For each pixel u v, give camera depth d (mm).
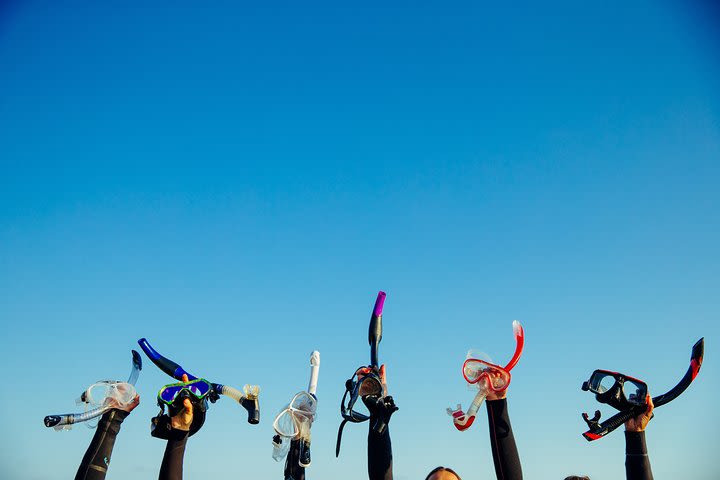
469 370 2514
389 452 2520
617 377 2469
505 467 2422
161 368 2738
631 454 2436
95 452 2502
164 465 2502
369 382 2553
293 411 2660
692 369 2543
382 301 2852
